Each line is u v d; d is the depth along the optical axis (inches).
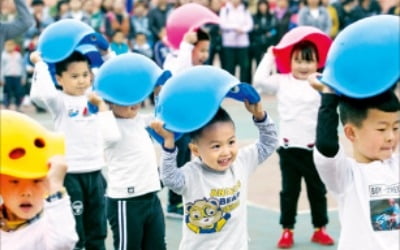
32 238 141.8
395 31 141.0
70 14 711.1
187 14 314.3
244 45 734.5
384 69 139.6
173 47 316.8
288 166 281.7
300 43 278.5
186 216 183.0
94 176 253.1
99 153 254.5
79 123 251.4
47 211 139.0
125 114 229.1
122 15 717.9
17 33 334.3
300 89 278.5
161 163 175.9
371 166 155.9
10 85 681.6
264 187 376.5
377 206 154.3
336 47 146.1
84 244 253.4
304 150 277.3
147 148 231.6
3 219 142.3
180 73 171.5
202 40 308.7
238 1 734.5
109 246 282.8
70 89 253.3
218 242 182.7
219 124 175.9
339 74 143.8
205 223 181.9
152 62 226.4
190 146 182.1
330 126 150.2
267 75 284.8
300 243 287.3
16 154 133.4
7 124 132.8
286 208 281.9
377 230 153.8
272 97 723.4
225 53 735.1
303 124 277.0
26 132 133.6
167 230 306.3
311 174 279.9
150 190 228.5
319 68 283.9
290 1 775.1
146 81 220.4
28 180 138.4
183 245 185.2
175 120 167.0
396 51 139.7
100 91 221.3
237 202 185.0
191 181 180.1
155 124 168.2
